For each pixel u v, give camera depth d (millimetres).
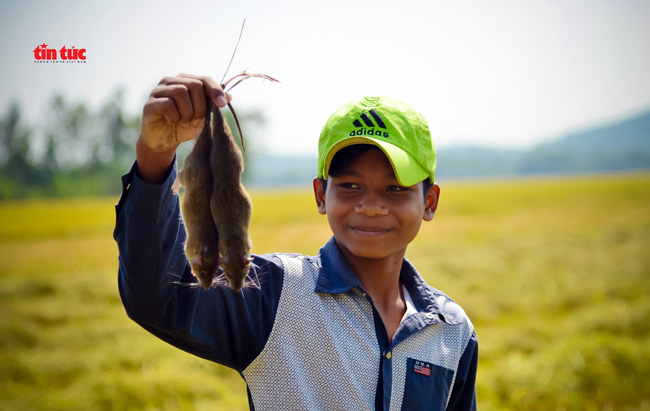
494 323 10461
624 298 12109
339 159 2340
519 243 21328
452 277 14281
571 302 11781
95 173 87062
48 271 17328
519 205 44906
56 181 84312
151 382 7008
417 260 16734
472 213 39219
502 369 7582
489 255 17859
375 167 2314
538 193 60531
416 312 2480
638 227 26938
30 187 83312
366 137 2264
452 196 57344
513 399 7051
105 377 7223
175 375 7254
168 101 1683
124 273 1902
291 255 2455
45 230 32062
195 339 2029
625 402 7113
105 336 9219
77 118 84875
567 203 46281
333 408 2180
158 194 1853
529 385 7211
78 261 20125
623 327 9086
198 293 2049
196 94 1733
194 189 2129
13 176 83250
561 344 8172
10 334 9016
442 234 26438
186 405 6742
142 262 1863
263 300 2236
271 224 33094
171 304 1967
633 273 14688
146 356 8086
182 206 2172
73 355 8211
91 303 11594
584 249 19719
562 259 17312
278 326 2205
